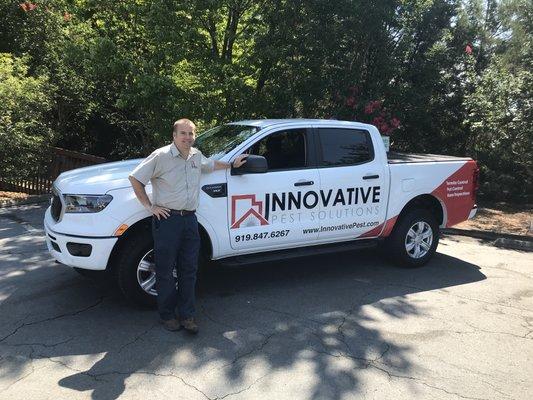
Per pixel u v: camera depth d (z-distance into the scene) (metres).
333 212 5.66
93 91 12.17
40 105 10.56
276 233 5.29
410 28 11.77
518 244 8.06
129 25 9.82
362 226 5.90
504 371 3.88
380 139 6.09
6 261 6.16
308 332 4.43
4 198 9.94
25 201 9.83
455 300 5.36
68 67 11.58
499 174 12.44
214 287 5.53
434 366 3.92
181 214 4.20
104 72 9.31
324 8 9.54
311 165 5.55
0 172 10.05
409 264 6.41
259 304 5.05
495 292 5.65
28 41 12.10
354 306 5.08
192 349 4.05
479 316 4.93
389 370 3.83
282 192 5.27
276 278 5.88
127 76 9.42
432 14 11.72
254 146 5.25
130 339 4.18
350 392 3.51
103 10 9.79
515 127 10.53
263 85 10.33
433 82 12.23
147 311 4.75
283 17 9.48
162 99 9.15
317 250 5.71
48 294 5.11
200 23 9.52
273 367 3.81
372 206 5.93
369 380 3.68
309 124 5.63
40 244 6.96
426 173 6.34
